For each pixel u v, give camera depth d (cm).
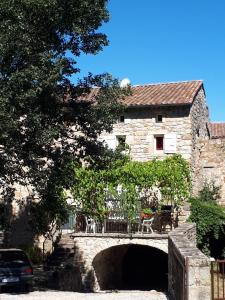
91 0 1376
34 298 1323
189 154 2322
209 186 2503
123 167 2131
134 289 2394
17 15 1231
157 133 2394
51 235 2184
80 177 2145
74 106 1552
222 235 2183
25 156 1375
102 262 2222
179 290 1055
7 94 1212
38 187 1529
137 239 2023
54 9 1294
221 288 1269
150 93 2544
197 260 898
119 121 2470
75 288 2017
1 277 1622
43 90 1318
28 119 1276
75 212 2153
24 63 1295
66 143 1581
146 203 2164
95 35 1478
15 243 2475
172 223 2122
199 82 2630
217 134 3134
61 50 1444
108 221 2148
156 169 2117
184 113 2361
